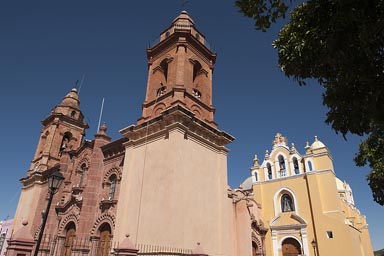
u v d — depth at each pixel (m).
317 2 5.47
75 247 19.58
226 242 18.72
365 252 37.72
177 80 21.25
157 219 16.25
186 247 15.21
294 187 34.38
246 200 24.08
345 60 5.12
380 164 15.05
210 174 19.94
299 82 6.34
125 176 19.91
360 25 4.61
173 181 16.41
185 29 23.53
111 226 19.64
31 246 11.91
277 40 6.75
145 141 20.16
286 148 37.28
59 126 34.53
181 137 17.94
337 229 29.28
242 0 5.84
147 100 23.27
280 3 5.76
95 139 24.39
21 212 30.20
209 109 23.38
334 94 6.05
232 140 22.55
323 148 33.84
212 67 25.95
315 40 5.50
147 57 26.06
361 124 6.05
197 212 17.33
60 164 27.22
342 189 47.75
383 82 5.13
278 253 32.31
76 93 39.06
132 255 12.30
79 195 23.20
